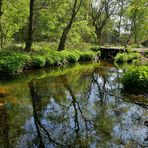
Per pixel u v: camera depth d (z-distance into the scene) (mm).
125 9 47625
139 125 8367
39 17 31719
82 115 9555
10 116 9328
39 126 8461
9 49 24156
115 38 54906
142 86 12008
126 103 10766
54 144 7180
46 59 21703
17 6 28172
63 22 33375
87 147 6965
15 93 12539
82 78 17312
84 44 36188
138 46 45812
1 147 6969
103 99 11734
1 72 16188
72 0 30906
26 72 18703
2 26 29094
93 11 47531
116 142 7203
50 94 12633
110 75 18625
